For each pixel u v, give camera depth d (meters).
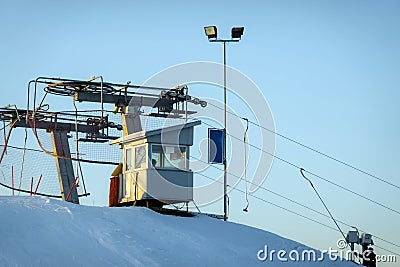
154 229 31.27
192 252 29.84
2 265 24.52
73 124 44.50
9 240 26.34
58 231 28.25
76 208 31.33
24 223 28.20
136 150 35.78
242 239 33.41
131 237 29.55
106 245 28.20
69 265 25.70
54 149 43.91
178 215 35.16
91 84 40.34
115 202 36.62
